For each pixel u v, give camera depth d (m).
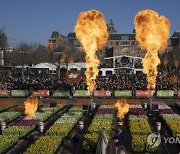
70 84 84.25
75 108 55.56
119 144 32.47
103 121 42.50
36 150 28.78
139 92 75.25
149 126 39.72
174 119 43.66
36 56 172.50
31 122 42.56
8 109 58.78
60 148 32.78
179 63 145.25
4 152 30.83
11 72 138.88
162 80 96.94
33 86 82.62
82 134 38.66
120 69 137.00
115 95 76.19
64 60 136.12
